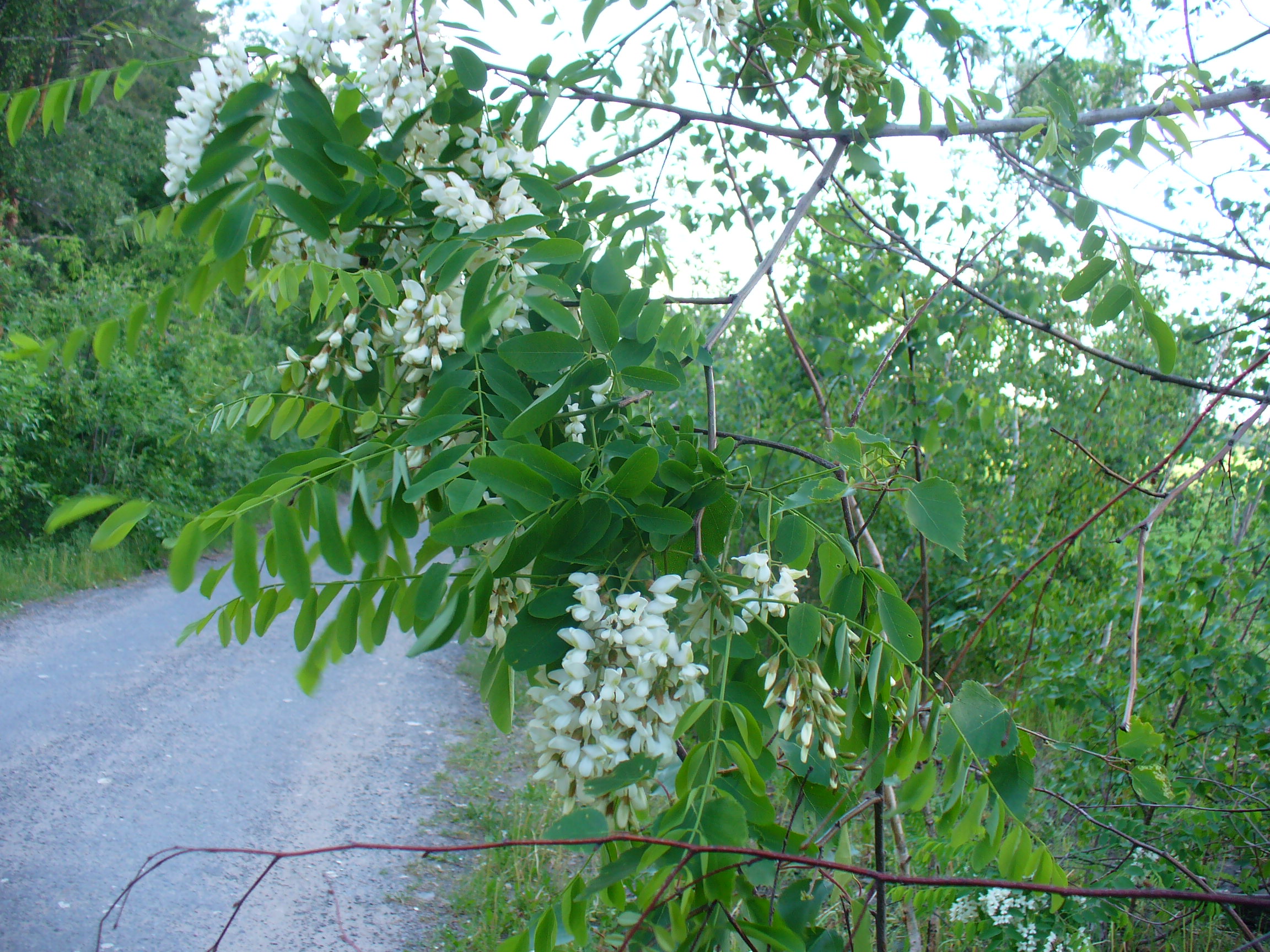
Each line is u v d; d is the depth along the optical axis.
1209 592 3.89
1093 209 1.87
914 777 1.32
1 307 11.16
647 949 1.09
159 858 4.23
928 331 4.50
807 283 5.40
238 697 6.64
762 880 1.12
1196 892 1.03
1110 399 6.32
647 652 1.18
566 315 1.46
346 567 1.19
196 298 1.49
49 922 3.64
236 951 3.59
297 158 1.45
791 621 1.29
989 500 6.35
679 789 1.11
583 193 2.09
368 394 1.67
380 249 1.62
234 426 1.70
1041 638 4.67
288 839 4.53
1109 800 3.65
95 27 1.61
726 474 1.38
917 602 5.74
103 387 10.66
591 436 1.50
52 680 6.61
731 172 2.67
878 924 1.72
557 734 1.21
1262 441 4.00
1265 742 3.51
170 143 1.51
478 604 1.18
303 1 1.52
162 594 9.51
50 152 15.52
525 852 4.31
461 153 1.66
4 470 9.44
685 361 1.75
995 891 2.84
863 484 1.48
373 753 5.77
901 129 2.37
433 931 3.80
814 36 2.32
